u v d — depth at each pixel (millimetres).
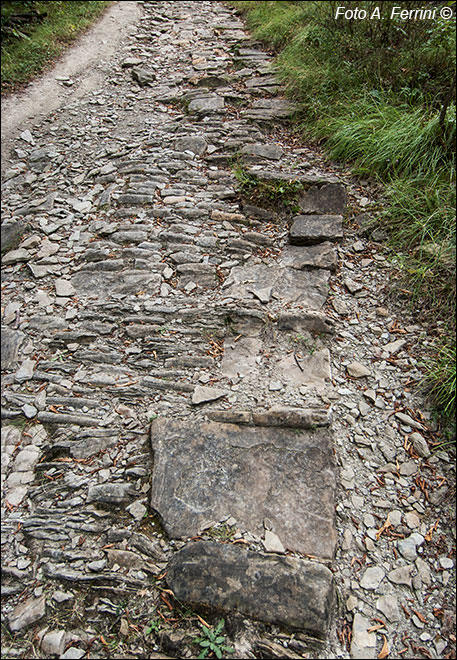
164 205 3998
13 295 3424
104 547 2203
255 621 1928
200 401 2680
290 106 5023
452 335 2938
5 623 2021
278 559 2057
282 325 3031
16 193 4406
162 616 1981
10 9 7125
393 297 3213
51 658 1920
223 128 4902
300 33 5875
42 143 5008
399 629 1960
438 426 2604
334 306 3178
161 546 2178
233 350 2957
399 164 3877
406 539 2209
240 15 8000
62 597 2066
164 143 4789
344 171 4137
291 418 2535
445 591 2066
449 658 1894
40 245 3793
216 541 2137
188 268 3449
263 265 3479
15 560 2195
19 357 3018
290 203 3854
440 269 3203
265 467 2385
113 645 1938
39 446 2605
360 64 4859
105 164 4594
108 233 3797
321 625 1890
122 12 7980
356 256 3498
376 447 2520
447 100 4121
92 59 6551
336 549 2154
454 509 2307
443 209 3389
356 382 2789
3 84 5848
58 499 2389
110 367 2918
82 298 3340
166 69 6391
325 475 2355
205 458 2428
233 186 4141
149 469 2457
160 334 3049
